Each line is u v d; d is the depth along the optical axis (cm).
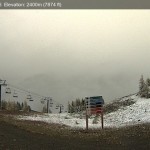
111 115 6206
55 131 3297
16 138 2525
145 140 2466
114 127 3938
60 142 2542
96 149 2283
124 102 8469
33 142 2442
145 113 5234
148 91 8944
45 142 2488
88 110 3825
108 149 2277
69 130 3597
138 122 4141
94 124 5006
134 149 2208
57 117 6269
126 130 3161
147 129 2966
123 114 5856
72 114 7781
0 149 2091
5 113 5641
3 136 2536
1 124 3155
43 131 3133
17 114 5825
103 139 2739
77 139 2767
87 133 3259
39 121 4678
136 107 6506
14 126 3162
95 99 3894
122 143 2472
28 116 5594
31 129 3155
